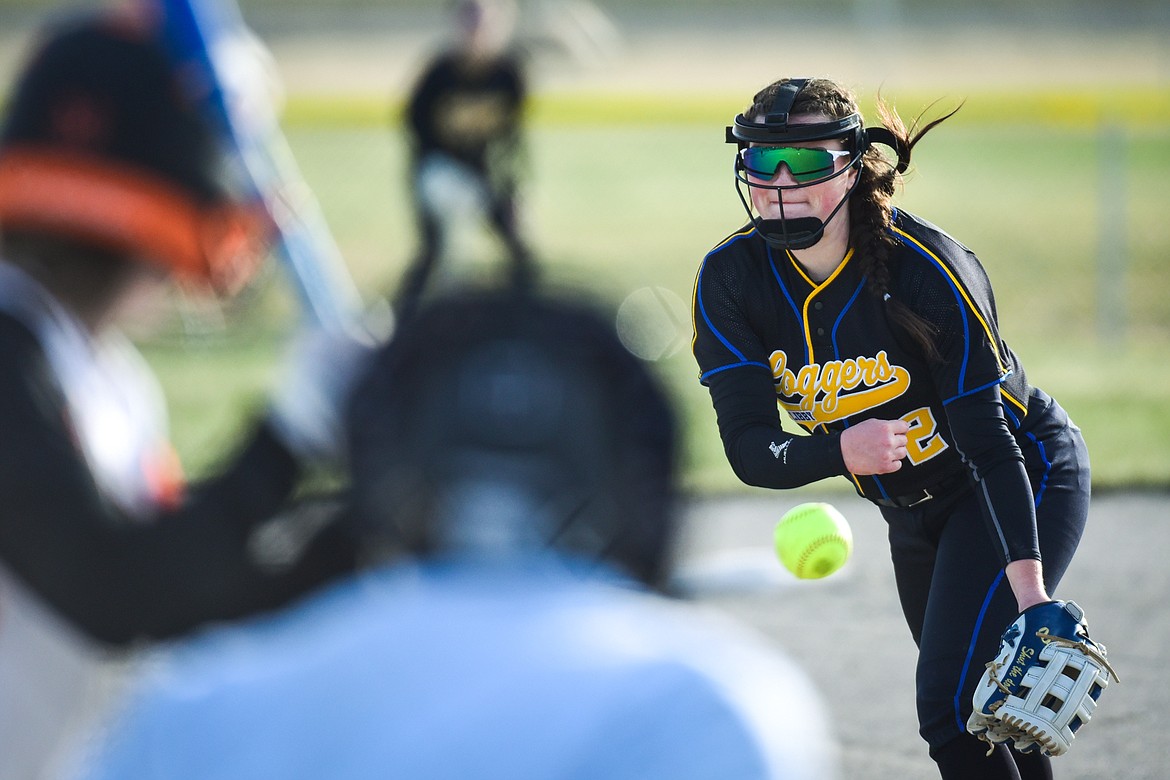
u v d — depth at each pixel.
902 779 14.45
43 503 5.83
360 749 4.49
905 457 11.88
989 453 10.91
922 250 11.23
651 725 4.41
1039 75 86.31
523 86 31.27
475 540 4.54
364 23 104.25
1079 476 12.13
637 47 97.38
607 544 4.57
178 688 4.87
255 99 6.52
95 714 6.72
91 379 6.41
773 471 11.48
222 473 6.27
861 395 11.83
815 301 11.65
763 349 12.05
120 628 6.00
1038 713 10.27
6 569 6.02
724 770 4.39
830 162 10.88
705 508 22.80
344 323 6.63
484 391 4.52
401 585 4.79
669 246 46.50
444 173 30.70
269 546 6.18
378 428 4.65
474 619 4.56
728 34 102.88
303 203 7.38
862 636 18.27
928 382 11.70
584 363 4.59
